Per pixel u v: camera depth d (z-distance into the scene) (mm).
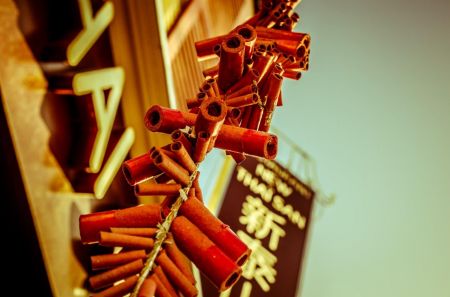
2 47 948
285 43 1009
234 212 2385
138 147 1261
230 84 948
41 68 1021
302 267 2443
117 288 781
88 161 1085
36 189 983
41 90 1021
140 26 1254
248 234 2342
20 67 978
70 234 1059
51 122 1041
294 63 1033
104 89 1159
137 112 1253
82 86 1064
